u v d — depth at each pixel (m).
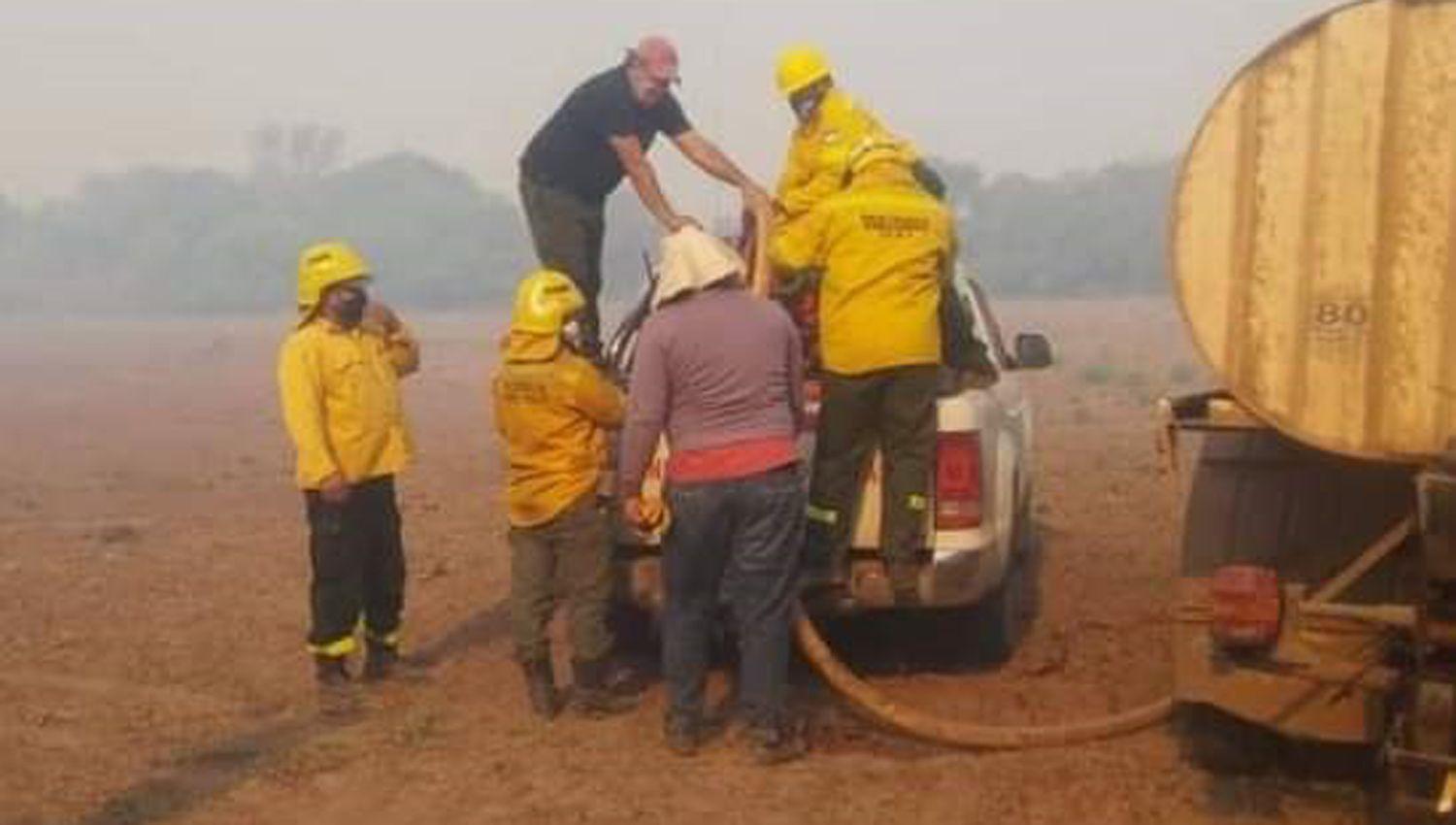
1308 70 6.15
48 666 9.58
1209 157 6.27
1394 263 6.12
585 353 9.33
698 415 7.58
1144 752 7.71
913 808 7.11
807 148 8.52
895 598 8.34
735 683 9.02
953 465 8.34
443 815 7.14
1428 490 5.64
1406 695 6.23
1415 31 6.05
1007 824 6.92
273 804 7.32
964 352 9.02
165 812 7.23
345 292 8.74
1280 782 7.25
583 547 8.28
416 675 9.23
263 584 11.62
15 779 7.62
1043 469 16.77
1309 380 6.23
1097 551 12.18
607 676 8.87
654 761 7.75
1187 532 6.98
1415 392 6.14
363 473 8.76
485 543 13.02
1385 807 6.94
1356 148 6.12
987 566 8.45
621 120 9.41
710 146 9.40
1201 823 6.89
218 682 9.23
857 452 8.26
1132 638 9.79
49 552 13.10
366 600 9.01
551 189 9.70
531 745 7.99
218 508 15.84
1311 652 6.61
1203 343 6.32
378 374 8.88
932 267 8.19
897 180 8.23
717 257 7.68
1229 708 6.75
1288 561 6.79
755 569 7.64
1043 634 9.93
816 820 6.98
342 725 8.42
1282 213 6.21
